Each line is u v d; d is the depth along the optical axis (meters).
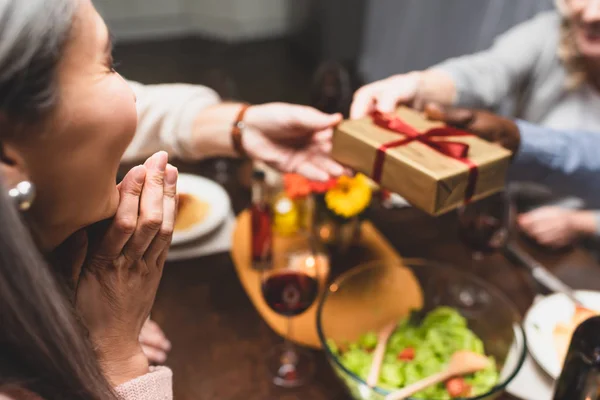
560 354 0.84
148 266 0.62
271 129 0.98
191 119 1.05
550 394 0.82
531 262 1.04
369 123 0.87
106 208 0.55
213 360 0.90
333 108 1.41
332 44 3.27
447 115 0.92
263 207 1.03
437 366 0.84
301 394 0.85
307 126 0.93
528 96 1.59
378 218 1.18
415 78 1.14
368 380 0.82
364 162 0.83
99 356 0.61
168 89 1.10
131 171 0.58
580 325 0.67
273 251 1.11
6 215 0.45
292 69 3.25
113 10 3.49
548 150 1.19
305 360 0.90
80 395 0.53
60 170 0.50
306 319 0.97
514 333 0.83
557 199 1.44
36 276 0.47
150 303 0.64
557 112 1.55
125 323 0.62
